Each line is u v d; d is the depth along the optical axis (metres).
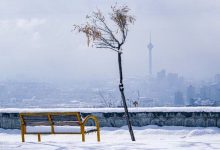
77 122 12.18
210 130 15.65
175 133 15.94
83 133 12.09
